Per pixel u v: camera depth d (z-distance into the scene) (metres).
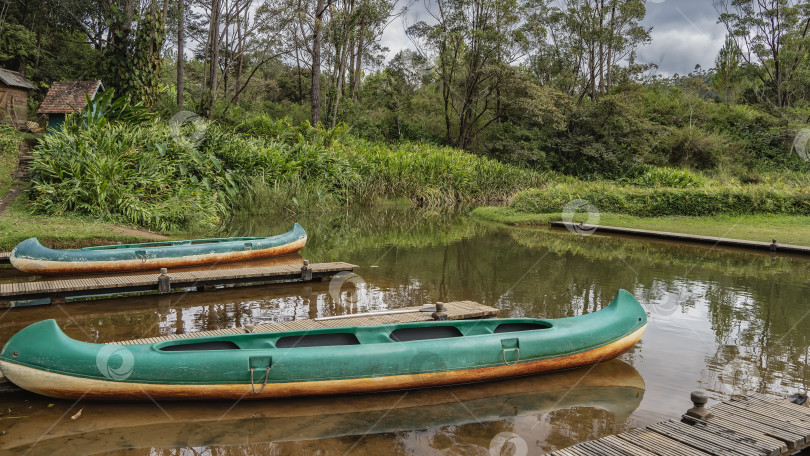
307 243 12.06
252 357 4.04
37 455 3.38
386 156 21.59
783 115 29.47
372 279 8.63
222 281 7.66
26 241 7.80
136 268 8.34
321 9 25.38
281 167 17.17
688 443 3.29
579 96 34.53
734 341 5.83
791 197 16.80
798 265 10.33
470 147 32.50
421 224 16.16
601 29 32.09
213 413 4.01
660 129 30.41
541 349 4.68
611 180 28.55
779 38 32.00
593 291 7.96
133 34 19.25
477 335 4.58
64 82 19.30
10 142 16.22
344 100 29.89
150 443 3.58
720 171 27.38
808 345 5.70
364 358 4.20
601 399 4.38
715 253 11.66
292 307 6.95
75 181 11.69
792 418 3.64
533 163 30.39
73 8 24.30
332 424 3.89
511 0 29.30
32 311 6.49
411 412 4.11
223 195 14.92
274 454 3.47
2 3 27.34
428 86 39.53
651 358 5.31
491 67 28.53
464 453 3.50
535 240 13.30
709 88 39.34
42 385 3.94
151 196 12.74
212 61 22.38
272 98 36.12
